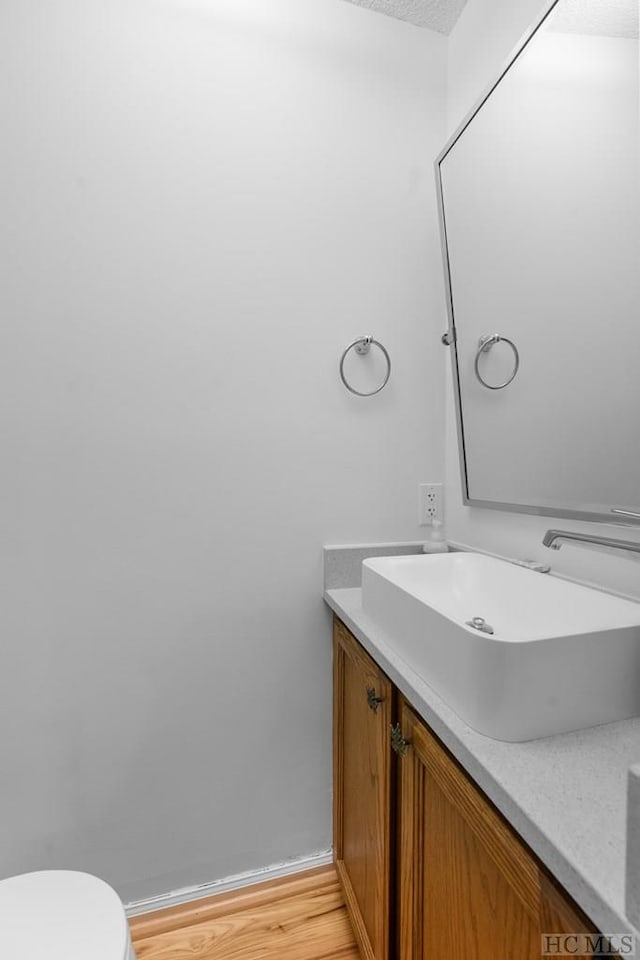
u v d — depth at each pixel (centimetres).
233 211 131
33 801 123
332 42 137
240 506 135
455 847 75
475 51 134
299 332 137
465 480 141
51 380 119
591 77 91
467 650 72
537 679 69
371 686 109
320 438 141
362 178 142
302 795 145
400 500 150
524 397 115
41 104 116
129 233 123
